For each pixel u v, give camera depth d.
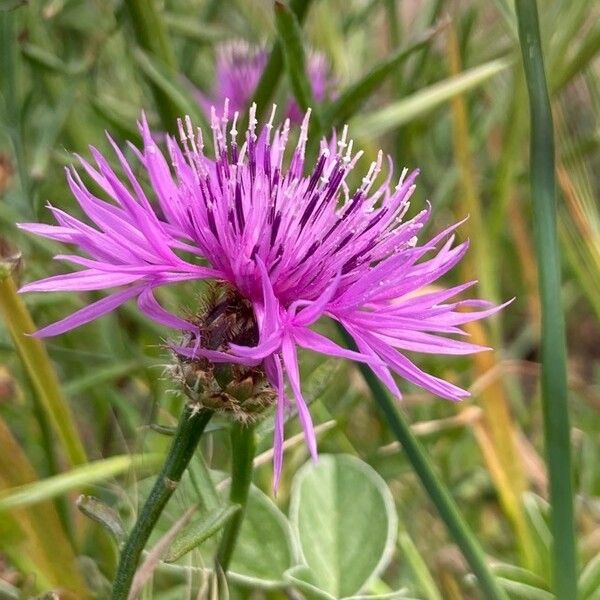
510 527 0.10
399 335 0.06
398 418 0.07
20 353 0.08
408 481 0.11
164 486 0.06
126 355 0.11
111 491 0.08
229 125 0.10
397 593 0.07
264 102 0.10
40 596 0.06
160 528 0.07
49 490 0.07
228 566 0.07
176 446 0.06
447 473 0.11
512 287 0.16
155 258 0.06
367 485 0.08
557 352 0.06
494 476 0.09
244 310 0.06
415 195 0.13
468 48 0.13
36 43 0.12
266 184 0.06
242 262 0.06
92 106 0.10
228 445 0.10
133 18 0.10
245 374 0.05
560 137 0.09
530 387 0.15
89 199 0.05
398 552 0.10
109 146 0.12
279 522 0.08
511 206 0.12
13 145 0.10
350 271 0.06
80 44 0.14
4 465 0.07
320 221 0.06
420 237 0.12
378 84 0.09
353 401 0.11
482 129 0.13
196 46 0.13
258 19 0.14
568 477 0.06
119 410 0.11
